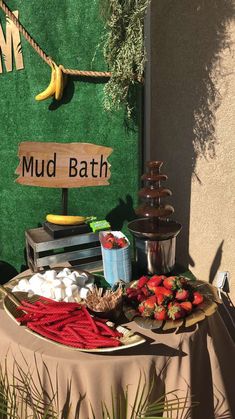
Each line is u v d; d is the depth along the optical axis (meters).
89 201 2.11
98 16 1.83
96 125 2.00
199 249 2.16
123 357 1.34
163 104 2.16
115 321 1.49
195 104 1.98
